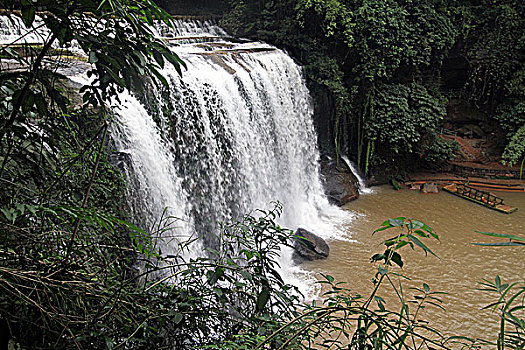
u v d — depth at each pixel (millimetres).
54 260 1971
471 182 17953
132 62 1815
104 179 4418
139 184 7879
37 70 1823
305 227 13922
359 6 16781
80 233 2324
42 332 1825
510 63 19250
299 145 15227
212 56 11859
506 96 20016
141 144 8141
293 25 16891
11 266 1862
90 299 2055
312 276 10680
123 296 2064
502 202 15398
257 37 16750
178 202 9492
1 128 1833
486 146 20500
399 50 16766
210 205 10672
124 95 8016
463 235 13117
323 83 16141
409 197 16625
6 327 1728
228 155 11375
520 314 8922
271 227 2898
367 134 17266
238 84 11977
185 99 9922
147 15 1919
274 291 2379
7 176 2191
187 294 2299
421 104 18031
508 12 18859
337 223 14242
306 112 15750
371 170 18109
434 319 8883
